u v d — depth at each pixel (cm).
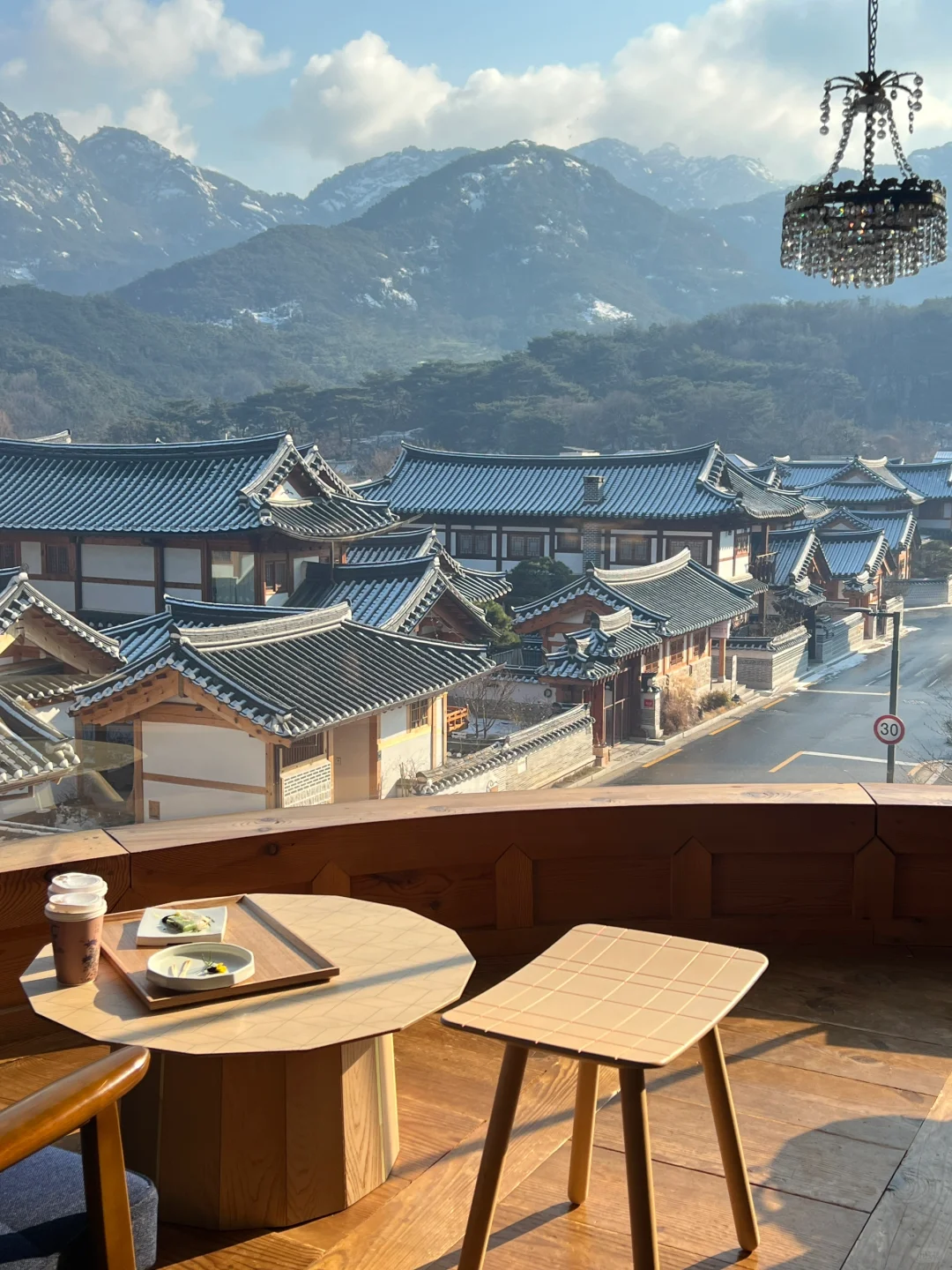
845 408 5691
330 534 1959
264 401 6588
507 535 3216
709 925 289
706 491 2992
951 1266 173
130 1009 167
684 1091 225
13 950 237
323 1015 166
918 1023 253
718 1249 177
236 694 870
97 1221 129
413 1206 189
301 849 263
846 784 303
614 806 284
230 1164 183
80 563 1984
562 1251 177
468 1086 228
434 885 278
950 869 288
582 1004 162
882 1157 202
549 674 1702
